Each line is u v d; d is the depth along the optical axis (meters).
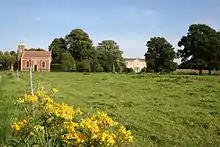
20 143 6.38
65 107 6.68
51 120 6.54
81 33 121.56
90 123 5.90
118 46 124.12
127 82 44.38
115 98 27.41
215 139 14.53
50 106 6.69
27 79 47.41
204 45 102.06
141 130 15.52
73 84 42.12
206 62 103.31
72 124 6.16
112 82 44.91
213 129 16.20
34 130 6.36
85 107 21.91
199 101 25.16
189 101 25.19
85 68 107.69
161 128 16.12
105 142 5.74
